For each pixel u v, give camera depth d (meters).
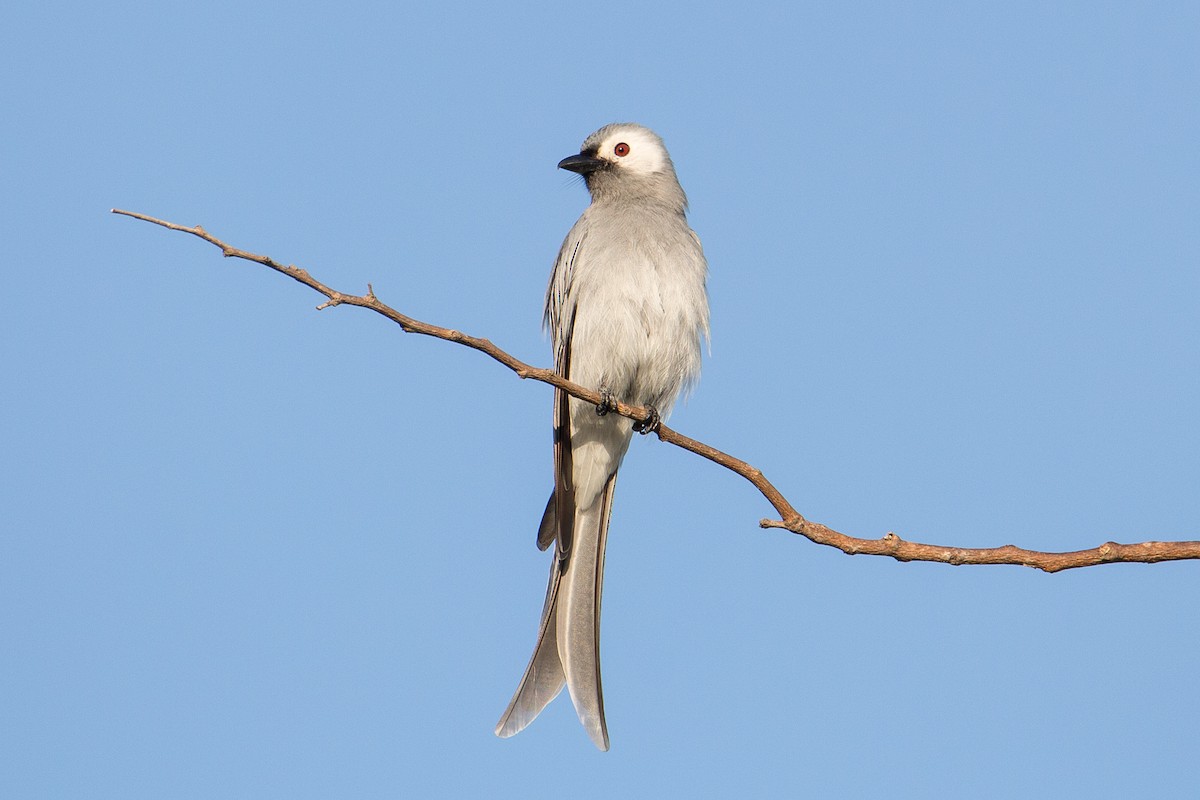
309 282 7.79
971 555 7.74
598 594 11.20
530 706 10.27
